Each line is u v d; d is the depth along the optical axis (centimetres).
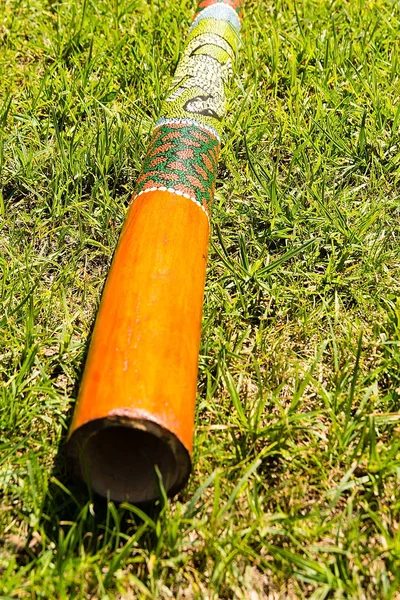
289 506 85
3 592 78
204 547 81
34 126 115
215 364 94
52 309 99
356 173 114
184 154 98
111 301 83
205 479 86
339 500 86
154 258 86
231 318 98
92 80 122
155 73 122
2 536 83
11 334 96
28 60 128
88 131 115
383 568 82
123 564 80
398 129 117
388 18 133
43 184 111
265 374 94
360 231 105
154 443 82
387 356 95
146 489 81
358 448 86
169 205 92
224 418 89
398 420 90
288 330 98
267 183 110
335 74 123
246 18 131
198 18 121
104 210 107
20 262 103
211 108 106
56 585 78
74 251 105
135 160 111
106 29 129
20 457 86
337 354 95
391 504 85
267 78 124
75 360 94
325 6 135
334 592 80
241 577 80
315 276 102
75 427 77
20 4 134
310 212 107
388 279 102
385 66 125
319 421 91
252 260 105
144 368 78
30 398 90
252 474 87
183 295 84
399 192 111
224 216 107
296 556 80
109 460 82
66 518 84
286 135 116
